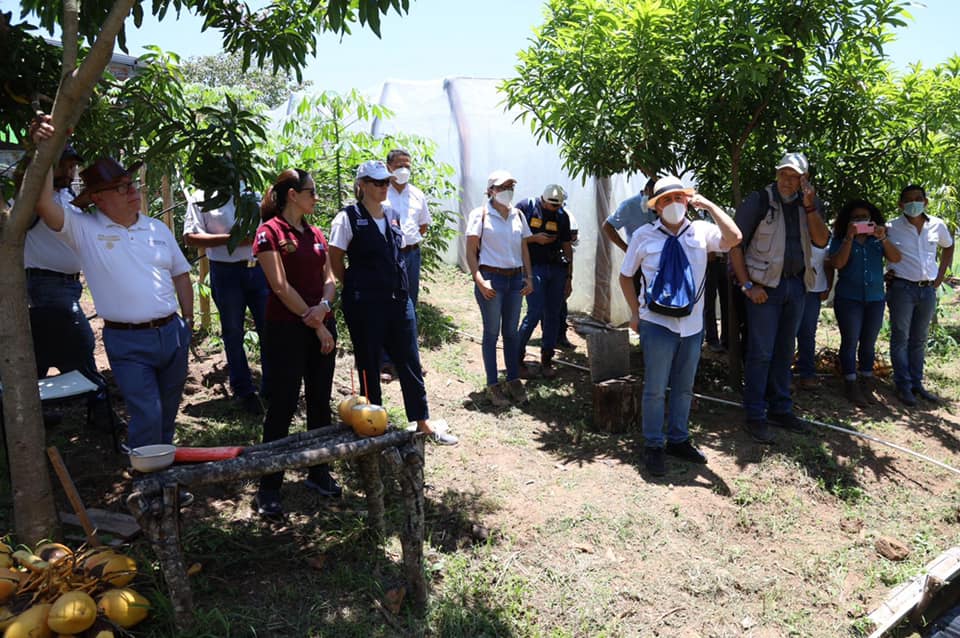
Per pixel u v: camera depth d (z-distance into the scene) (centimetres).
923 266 634
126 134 456
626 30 554
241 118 427
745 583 382
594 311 945
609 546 399
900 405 645
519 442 529
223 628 295
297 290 380
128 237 348
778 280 522
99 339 667
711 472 489
